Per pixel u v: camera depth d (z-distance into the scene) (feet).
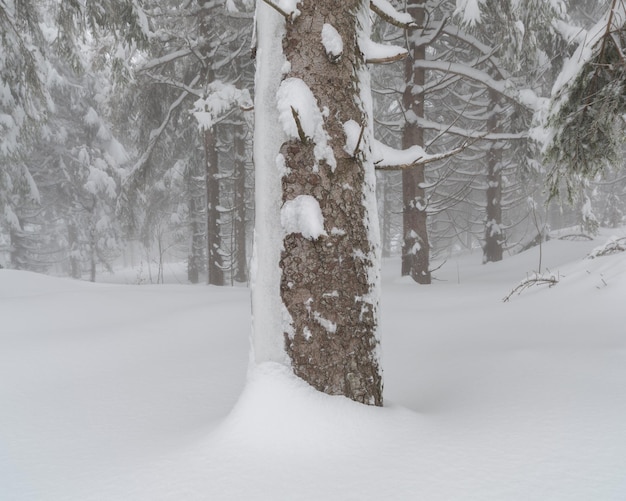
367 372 6.95
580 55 14.48
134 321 18.16
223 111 40.50
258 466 5.34
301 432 5.90
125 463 5.82
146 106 47.80
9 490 5.23
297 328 6.67
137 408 8.55
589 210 46.37
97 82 72.43
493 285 28.53
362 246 7.10
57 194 76.64
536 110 32.42
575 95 15.12
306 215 6.62
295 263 6.72
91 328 16.96
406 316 19.08
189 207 67.82
